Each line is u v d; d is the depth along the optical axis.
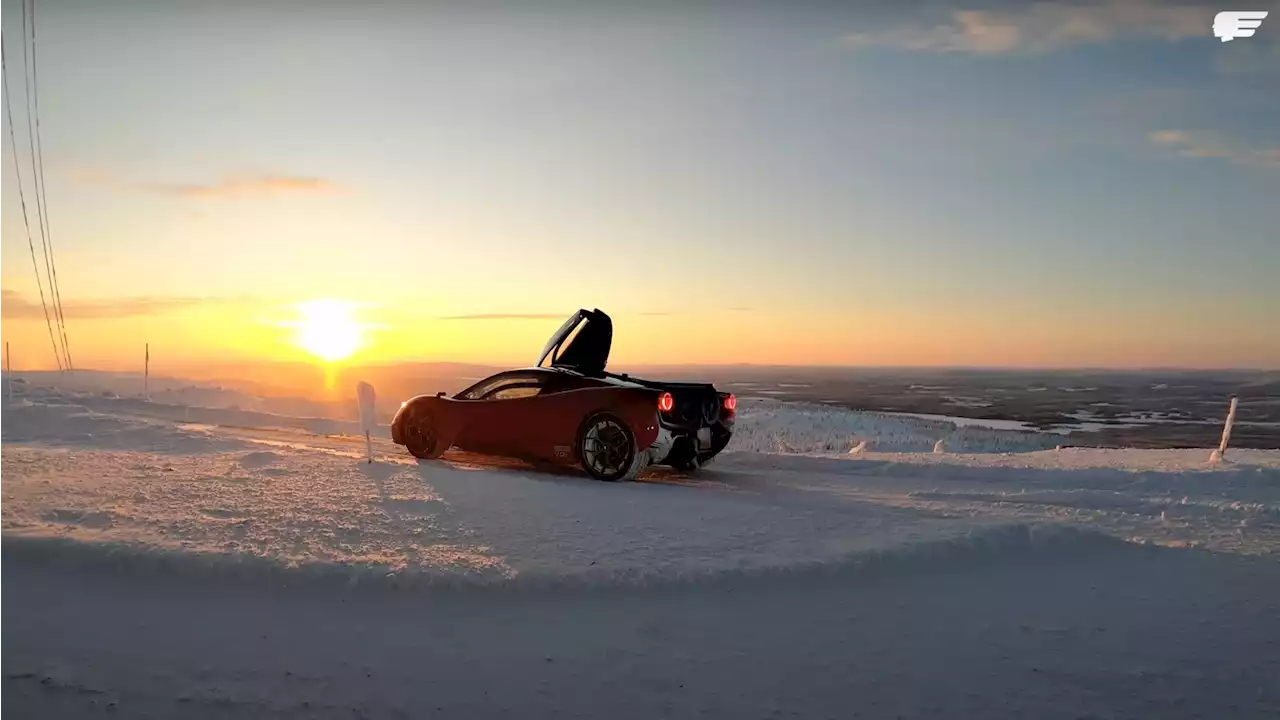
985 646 4.30
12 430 11.10
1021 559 5.86
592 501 6.96
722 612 4.65
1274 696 3.78
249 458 8.72
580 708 3.55
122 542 5.14
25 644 4.07
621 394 8.88
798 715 3.52
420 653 4.06
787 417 23.05
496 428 9.51
